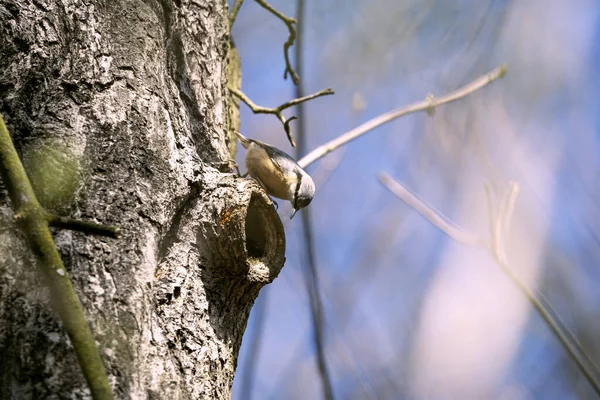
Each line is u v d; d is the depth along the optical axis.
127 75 5.43
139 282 4.56
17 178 3.73
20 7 5.29
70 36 5.37
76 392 3.97
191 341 4.79
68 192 4.64
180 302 4.91
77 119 5.02
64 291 3.52
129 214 4.79
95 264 4.46
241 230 5.27
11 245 4.35
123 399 4.09
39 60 5.18
